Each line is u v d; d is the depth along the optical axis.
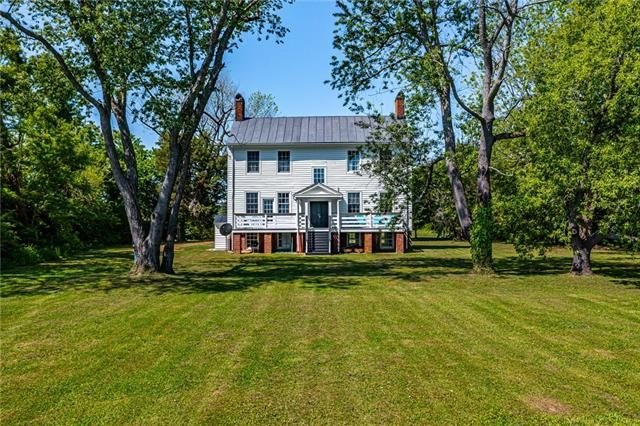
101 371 6.05
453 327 8.29
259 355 6.65
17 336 7.79
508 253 25.50
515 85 18.36
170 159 15.15
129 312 9.57
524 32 17.16
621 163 12.70
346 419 4.65
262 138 30.83
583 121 14.20
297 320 8.81
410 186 17.98
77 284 13.46
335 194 28.69
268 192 30.58
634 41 13.40
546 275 15.38
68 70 13.77
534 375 5.85
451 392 5.30
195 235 44.03
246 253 27.73
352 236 30.64
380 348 7.00
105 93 14.12
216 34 15.19
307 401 5.07
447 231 38.56
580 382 5.62
